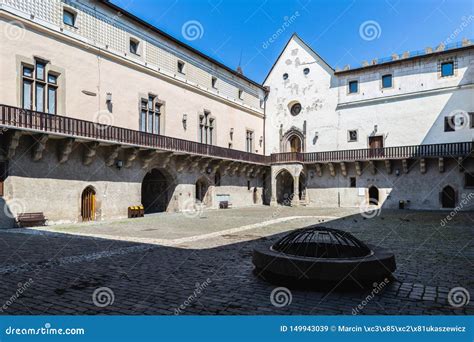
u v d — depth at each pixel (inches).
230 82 1338.6
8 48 640.4
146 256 358.6
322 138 1371.8
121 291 238.4
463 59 1097.4
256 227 633.6
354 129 1296.8
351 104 1309.1
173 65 1061.8
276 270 246.7
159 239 479.2
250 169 1370.6
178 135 1067.9
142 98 943.0
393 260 249.0
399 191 1160.8
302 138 1427.2
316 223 702.5
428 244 429.7
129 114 899.4
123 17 893.8
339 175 1295.5
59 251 386.6
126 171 856.3
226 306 210.4
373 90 1263.5
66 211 712.4
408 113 1187.3
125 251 387.2
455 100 1103.0
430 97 1147.9
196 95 1155.3
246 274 283.3
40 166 668.1
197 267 309.0
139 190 892.0
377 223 697.6
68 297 225.9
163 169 986.1
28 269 300.4
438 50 1132.5
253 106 1480.1
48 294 231.9
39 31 695.7
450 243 437.7
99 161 786.8
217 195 1206.3
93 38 809.5
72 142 690.8
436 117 1133.1
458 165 1055.0
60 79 732.7
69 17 765.9
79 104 770.2
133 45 938.1
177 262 329.7
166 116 1022.4
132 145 815.7
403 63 1203.9
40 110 698.8
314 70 1413.6
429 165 1107.3
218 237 500.7
